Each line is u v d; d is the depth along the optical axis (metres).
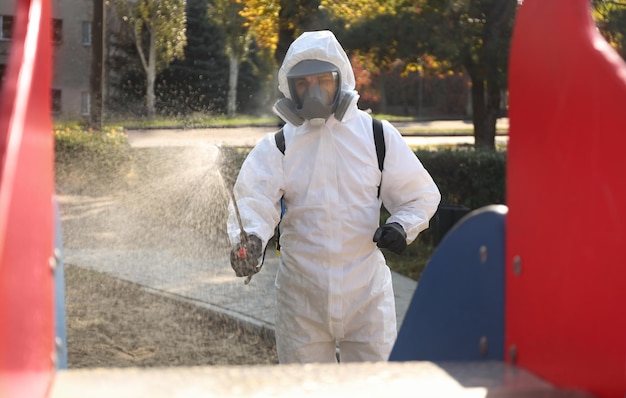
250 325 9.31
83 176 20.47
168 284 11.23
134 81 45.56
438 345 3.04
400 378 2.21
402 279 11.95
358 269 5.11
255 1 19.31
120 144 22.08
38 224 2.19
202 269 12.22
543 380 2.37
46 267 2.32
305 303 5.16
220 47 55.81
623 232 2.08
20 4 2.22
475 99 21.30
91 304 10.19
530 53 2.47
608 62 2.14
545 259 2.41
